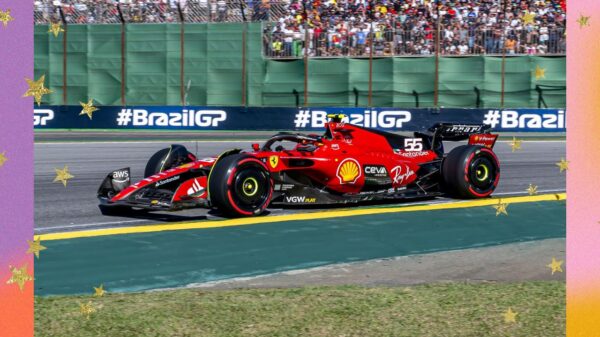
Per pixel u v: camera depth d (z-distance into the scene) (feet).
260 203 49.21
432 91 144.77
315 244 42.70
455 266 38.29
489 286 33.63
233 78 150.00
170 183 49.96
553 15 142.72
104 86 152.25
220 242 42.65
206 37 150.30
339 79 147.43
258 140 116.06
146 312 29.07
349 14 149.28
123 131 135.64
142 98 152.15
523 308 29.86
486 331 27.07
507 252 41.52
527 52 142.00
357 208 53.52
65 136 119.96
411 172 56.34
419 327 27.43
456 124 58.08
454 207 54.03
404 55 145.79
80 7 152.35
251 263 38.40
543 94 141.59
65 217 49.52
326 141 52.95
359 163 53.47
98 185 63.87
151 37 151.33
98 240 42.60
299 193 51.96
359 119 134.92
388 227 47.37
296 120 135.64
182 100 151.33
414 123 134.21
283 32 148.87
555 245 43.29
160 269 36.94
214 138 119.85
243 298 31.19
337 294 31.89
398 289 32.83
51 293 32.55
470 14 144.87
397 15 147.13
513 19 143.13
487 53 143.33
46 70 152.46
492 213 52.13
